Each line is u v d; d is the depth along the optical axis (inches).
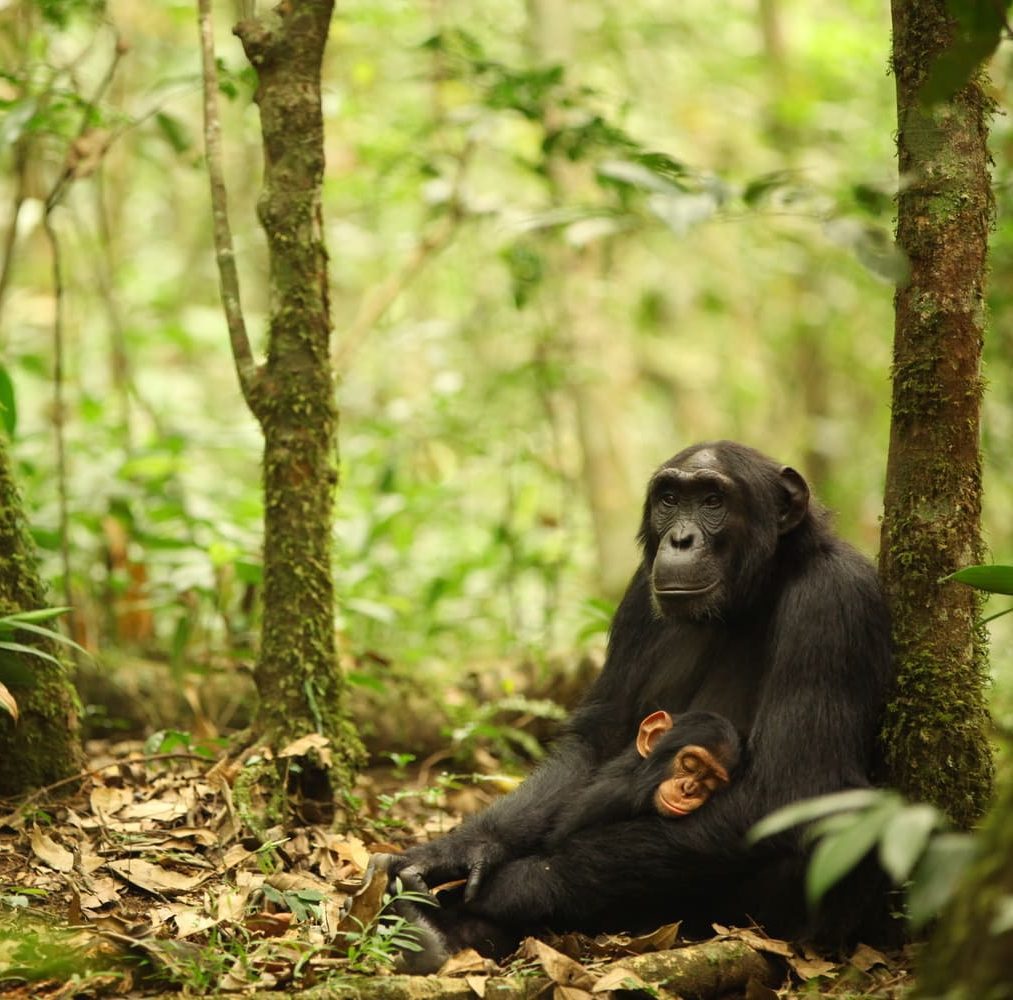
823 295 759.7
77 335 588.4
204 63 319.9
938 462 264.1
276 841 282.8
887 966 243.1
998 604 569.0
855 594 265.1
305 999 202.5
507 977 220.7
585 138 408.2
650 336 854.5
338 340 673.0
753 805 249.4
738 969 233.8
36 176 469.1
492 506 642.2
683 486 281.7
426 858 256.5
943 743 259.8
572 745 294.7
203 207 736.3
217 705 393.1
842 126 701.9
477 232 616.7
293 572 312.3
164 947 218.4
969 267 264.7
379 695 389.7
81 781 308.3
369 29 622.8
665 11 769.6
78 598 413.1
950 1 212.2
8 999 204.5
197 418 626.8
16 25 452.8
